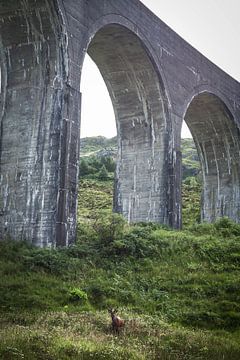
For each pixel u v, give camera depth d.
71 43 19.98
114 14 22.59
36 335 10.57
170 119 26.08
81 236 20.42
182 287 16.44
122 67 25.70
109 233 19.75
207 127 33.62
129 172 26.38
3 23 20.11
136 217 25.75
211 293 16.09
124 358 9.91
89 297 14.87
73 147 19.47
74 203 19.16
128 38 23.94
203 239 21.66
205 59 30.25
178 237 21.55
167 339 11.89
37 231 18.58
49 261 16.61
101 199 40.75
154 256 19.62
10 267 15.91
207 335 12.68
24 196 19.17
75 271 16.59
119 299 15.12
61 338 10.64
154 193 25.59
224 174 33.91
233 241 21.67
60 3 19.47
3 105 20.38
